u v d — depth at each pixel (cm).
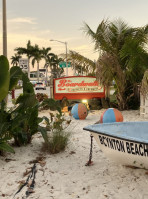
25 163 547
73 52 1448
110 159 557
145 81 1037
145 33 1238
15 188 434
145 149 417
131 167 502
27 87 666
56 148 609
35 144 680
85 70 1484
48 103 670
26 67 1423
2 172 501
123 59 1316
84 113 1080
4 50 1341
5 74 530
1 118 582
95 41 1358
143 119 1076
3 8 1316
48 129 739
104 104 1423
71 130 805
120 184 436
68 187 433
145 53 1186
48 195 407
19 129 612
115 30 1328
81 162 549
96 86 1434
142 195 396
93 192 412
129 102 1384
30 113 639
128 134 558
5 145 538
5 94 536
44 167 523
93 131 486
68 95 1453
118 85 1347
